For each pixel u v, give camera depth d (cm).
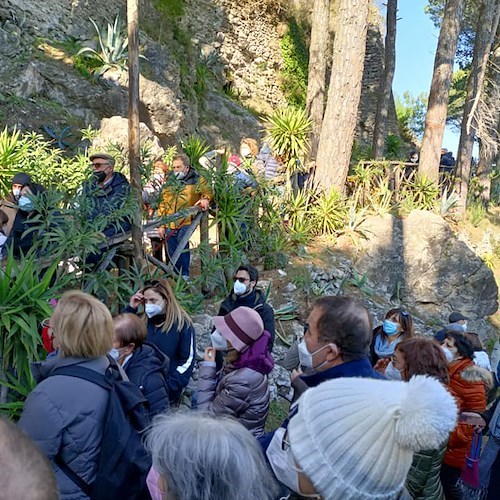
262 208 689
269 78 1853
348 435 136
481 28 1351
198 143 817
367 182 910
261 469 154
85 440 191
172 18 1470
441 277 863
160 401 261
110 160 442
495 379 403
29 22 1050
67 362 204
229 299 422
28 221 379
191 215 539
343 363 198
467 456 345
